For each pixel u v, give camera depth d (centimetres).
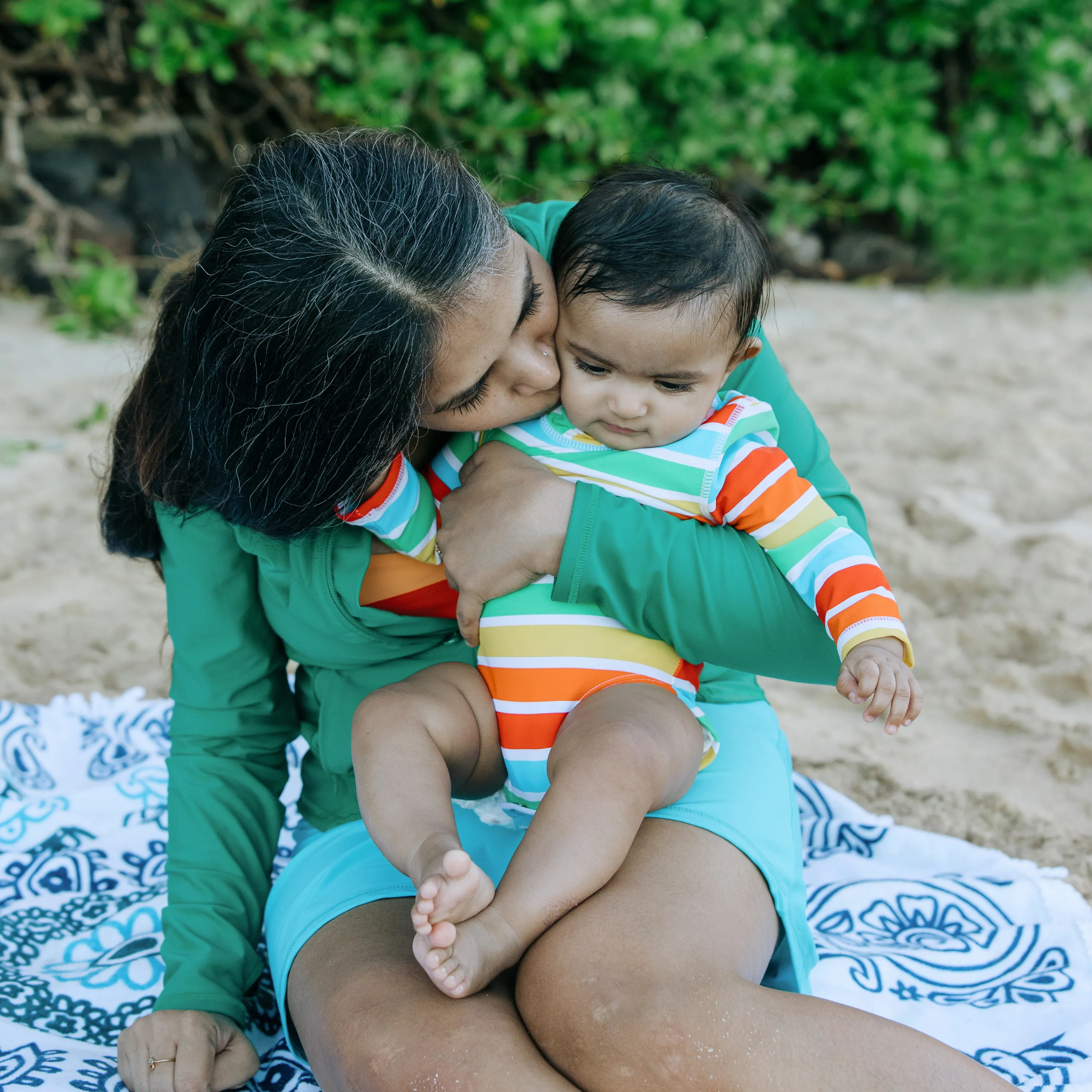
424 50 613
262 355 136
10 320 548
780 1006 134
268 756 187
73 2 539
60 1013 187
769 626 162
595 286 164
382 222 137
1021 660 321
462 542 164
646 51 642
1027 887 220
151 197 575
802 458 186
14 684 305
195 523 172
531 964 142
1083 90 727
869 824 243
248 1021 183
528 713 164
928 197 705
